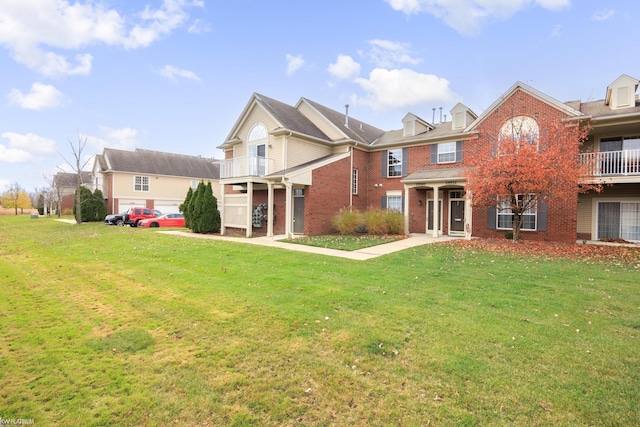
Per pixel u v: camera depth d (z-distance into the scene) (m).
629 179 12.39
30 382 3.33
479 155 13.91
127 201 34.56
